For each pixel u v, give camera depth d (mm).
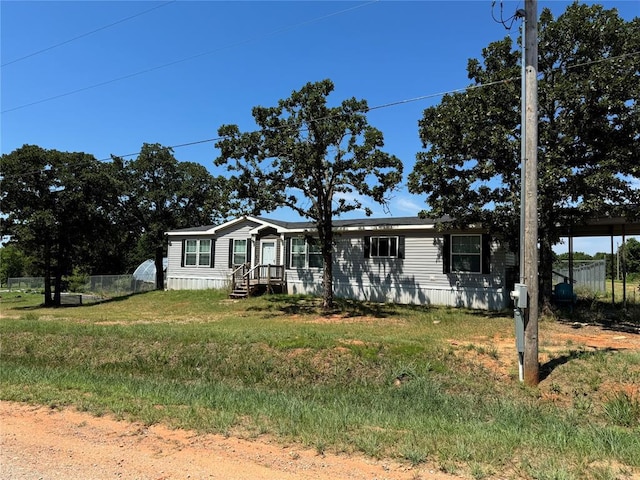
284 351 10133
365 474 4145
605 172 12375
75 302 27344
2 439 5117
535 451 4773
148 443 4957
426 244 19922
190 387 8188
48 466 4352
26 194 24078
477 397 7910
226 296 22672
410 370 8898
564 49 13961
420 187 15742
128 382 8500
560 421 6582
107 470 4246
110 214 30031
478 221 15789
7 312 22078
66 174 24312
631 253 49844
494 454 4586
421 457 4477
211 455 4602
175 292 25703
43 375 8953
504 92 13906
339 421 5730
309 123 16750
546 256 15359
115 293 31781
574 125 13273
